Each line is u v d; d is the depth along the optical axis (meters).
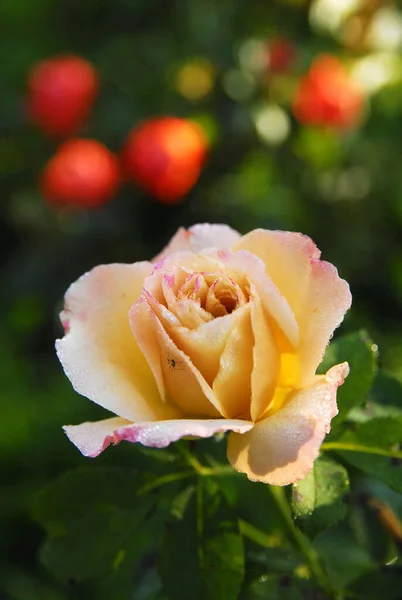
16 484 1.02
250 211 1.13
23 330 1.23
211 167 1.15
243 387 0.43
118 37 1.24
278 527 0.48
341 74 1.04
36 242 1.27
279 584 0.47
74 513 0.47
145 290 0.42
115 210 1.19
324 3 1.09
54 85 1.06
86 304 0.45
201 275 0.43
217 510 0.46
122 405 0.43
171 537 0.46
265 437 0.41
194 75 1.14
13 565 0.98
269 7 1.19
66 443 1.02
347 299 0.43
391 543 0.50
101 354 0.44
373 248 1.23
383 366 1.11
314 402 0.42
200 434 0.40
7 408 1.06
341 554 0.51
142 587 0.54
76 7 1.30
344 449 0.46
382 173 1.19
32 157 1.19
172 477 0.47
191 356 0.42
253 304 0.42
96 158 1.03
